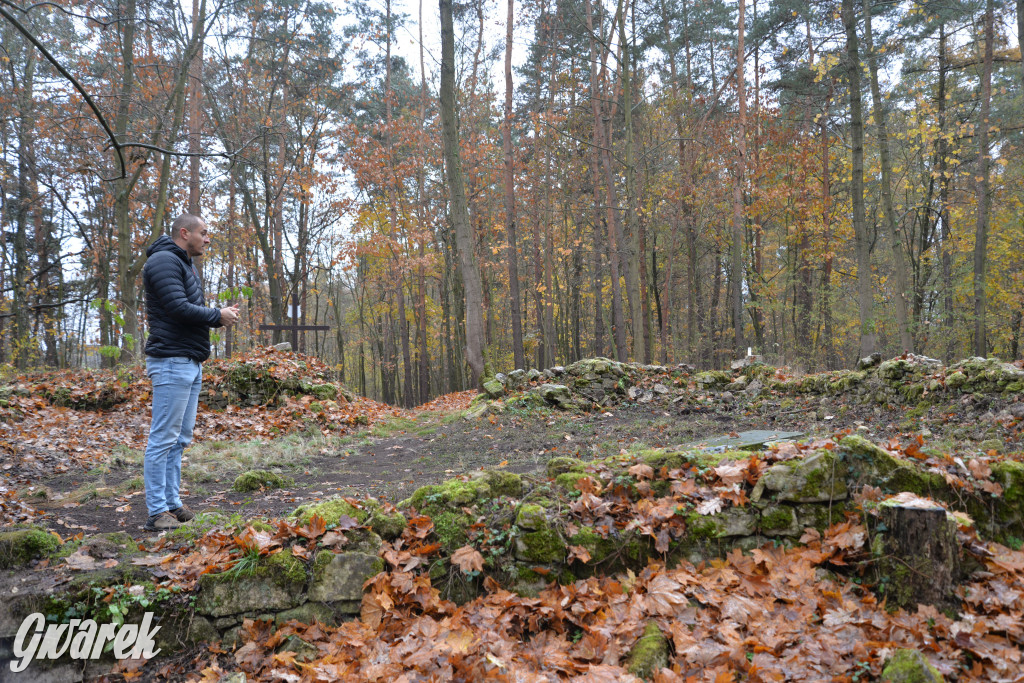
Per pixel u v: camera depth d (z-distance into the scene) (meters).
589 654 2.54
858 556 2.95
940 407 6.03
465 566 2.95
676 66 23.50
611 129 19.78
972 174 16.95
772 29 18.08
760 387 8.60
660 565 3.04
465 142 21.41
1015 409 5.22
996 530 3.29
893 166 19.88
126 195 12.66
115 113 12.93
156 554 2.88
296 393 9.40
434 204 23.16
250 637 2.63
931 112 15.34
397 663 2.44
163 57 14.81
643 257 21.95
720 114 21.11
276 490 4.71
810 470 3.25
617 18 16.89
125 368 9.66
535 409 8.15
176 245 3.44
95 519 3.72
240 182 19.38
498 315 28.72
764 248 23.94
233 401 8.88
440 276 25.28
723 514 3.20
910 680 2.10
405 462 5.91
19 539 2.73
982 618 2.58
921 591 2.68
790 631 2.58
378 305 29.34
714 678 2.29
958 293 17.27
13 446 5.55
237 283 24.72
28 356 16.95
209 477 5.15
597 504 3.26
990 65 14.06
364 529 3.00
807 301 22.16
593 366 8.92
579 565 3.05
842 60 13.87
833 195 19.67
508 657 2.49
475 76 22.75
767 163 18.92
